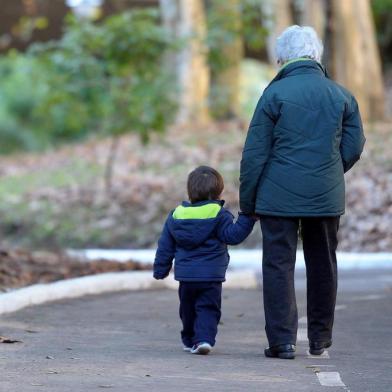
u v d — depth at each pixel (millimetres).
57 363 13180
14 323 17016
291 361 13617
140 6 74938
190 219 14242
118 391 11289
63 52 39688
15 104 82812
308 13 53375
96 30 39188
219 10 42781
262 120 13781
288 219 13836
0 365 12969
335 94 13844
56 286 20594
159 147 50125
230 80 61219
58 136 79750
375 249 33281
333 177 13758
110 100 40281
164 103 40938
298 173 13648
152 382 11875
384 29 71875
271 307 13883
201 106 59062
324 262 14039
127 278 23047
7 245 38938
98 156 51281
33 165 52531
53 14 77125
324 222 13883
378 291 23000
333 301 14133
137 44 38906
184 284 14344
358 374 12594
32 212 41500
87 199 41625
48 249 37594
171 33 41281
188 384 11766
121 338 15875
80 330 16656
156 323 17781
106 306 19953
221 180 14578
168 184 42250
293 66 14000
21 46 82000
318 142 13695
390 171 38250
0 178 49531
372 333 16562
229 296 22516
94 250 36438
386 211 34906
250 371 12727
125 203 40531
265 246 13938
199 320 14219
